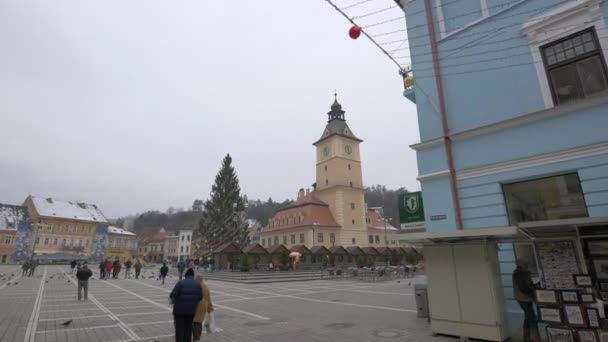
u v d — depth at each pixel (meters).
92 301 15.68
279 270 37.28
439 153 11.25
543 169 9.04
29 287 22.31
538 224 7.02
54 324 10.16
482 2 11.29
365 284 26.05
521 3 10.29
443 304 8.36
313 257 43.47
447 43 11.98
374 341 7.93
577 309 6.49
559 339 6.62
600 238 7.12
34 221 79.75
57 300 15.94
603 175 8.12
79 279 16.20
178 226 144.12
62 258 79.19
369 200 108.94
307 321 10.55
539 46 9.81
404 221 12.88
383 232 70.69
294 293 19.50
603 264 7.03
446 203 10.79
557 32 9.46
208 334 8.86
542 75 9.61
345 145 65.19
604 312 6.87
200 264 47.44
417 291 10.95
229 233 60.25
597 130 8.34
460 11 11.89
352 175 64.62
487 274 7.76
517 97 10.04
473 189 10.32
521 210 9.53
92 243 86.69
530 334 7.22
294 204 65.25
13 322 10.42
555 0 9.62
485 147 10.25
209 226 61.25
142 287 23.81
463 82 11.34
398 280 29.03
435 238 8.18
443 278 8.44
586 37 9.04
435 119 11.75
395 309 12.69
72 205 89.38
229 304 14.77
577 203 8.59
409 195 12.97
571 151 8.61
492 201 9.88
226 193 62.66
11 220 78.56
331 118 67.81
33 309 13.04
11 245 75.50
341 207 60.91
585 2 8.93
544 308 6.90
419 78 12.52
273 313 12.19
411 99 14.41
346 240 60.25
